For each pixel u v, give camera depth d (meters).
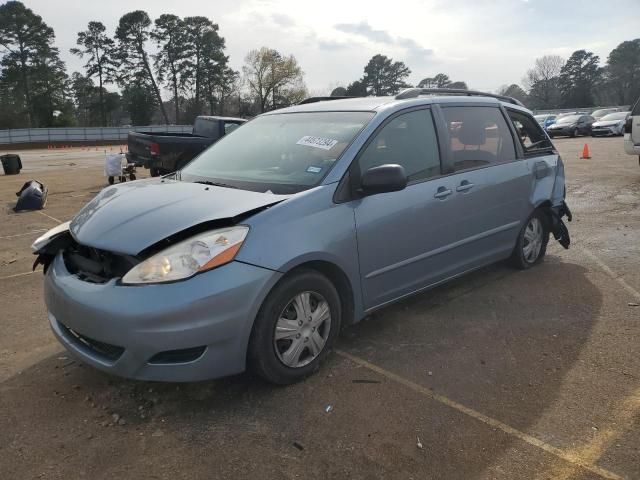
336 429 2.88
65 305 3.05
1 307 4.74
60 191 12.77
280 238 3.08
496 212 4.78
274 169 3.77
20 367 3.61
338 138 3.77
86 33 72.31
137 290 2.81
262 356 3.09
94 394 3.24
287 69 78.81
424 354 3.71
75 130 54.25
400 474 2.54
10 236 7.65
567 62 88.44
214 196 3.36
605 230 7.21
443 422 2.93
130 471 2.58
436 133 4.27
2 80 69.00
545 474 2.53
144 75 75.00
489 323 4.21
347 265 3.47
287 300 3.15
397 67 89.12
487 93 5.17
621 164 15.11
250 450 2.72
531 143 5.42
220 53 76.81
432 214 4.07
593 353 3.69
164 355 2.85
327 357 3.67
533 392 3.22
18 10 67.62
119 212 3.30
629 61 86.62
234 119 13.72
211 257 2.86
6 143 51.34
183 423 2.95
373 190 3.46
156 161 12.57
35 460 2.66
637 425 2.88
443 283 4.42
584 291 4.87
